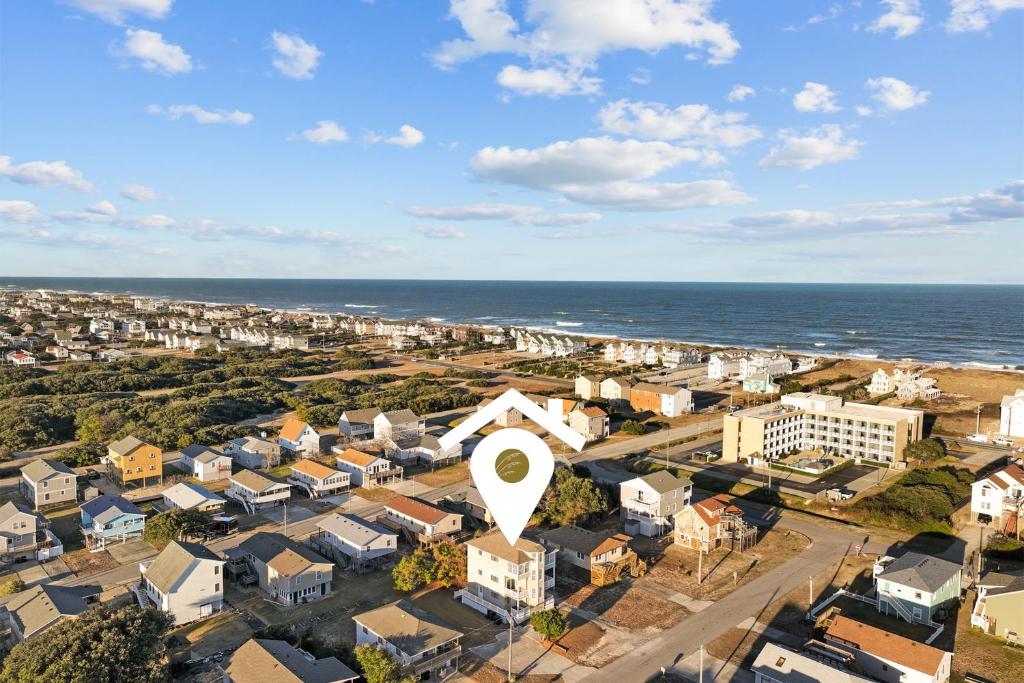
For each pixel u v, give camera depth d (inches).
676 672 1588.3
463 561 2049.7
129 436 3272.6
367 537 2212.1
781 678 1443.2
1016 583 1792.6
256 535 2218.3
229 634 1760.6
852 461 3442.4
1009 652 1679.4
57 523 2556.6
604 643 1724.9
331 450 3627.0
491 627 1809.8
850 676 1416.1
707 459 3501.5
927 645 1594.5
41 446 3661.4
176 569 1854.1
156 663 1485.0
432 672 1567.4
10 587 1948.8
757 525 2591.0
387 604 1939.0
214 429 3750.0
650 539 2458.2
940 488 2893.7
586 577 2123.5
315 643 1630.2
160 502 2792.8
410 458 3383.4
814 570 2175.2
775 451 3496.6
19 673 1343.5
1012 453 3550.7
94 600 1883.6
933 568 1921.8
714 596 1990.7
